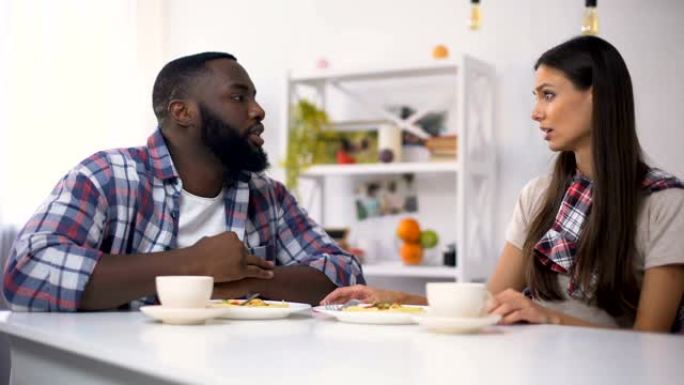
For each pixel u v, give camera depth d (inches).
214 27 154.3
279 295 60.4
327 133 135.6
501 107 130.4
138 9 145.4
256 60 150.6
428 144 128.2
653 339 39.8
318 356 31.9
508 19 130.3
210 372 27.8
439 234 134.6
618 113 64.3
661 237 61.6
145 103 145.6
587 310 64.2
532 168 127.7
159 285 45.0
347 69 131.0
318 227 74.0
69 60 132.6
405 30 138.1
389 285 139.3
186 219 64.9
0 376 121.4
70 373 39.5
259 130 66.1
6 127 122.4
